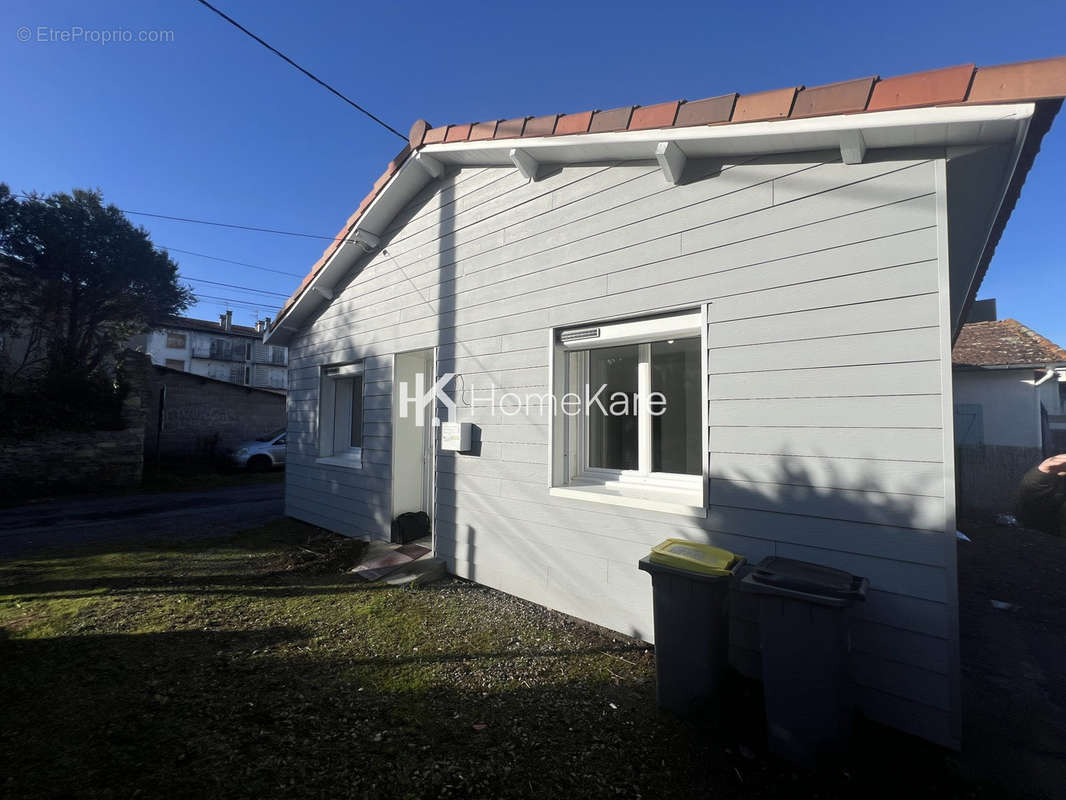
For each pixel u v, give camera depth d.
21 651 3.51
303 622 4.08
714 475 3.32
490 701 2.92
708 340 3.40
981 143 2.54
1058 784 2.27
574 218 4.26
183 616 4.19
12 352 13.12
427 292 5.75
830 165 2.96
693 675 2.71
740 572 2.88
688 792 2.20
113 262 13.77
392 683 3.13
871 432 2.74
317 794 2.15
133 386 13.31
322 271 6.96
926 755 2.43
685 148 3.38
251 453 15.80
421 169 5.57
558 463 4.33
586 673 3.25
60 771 2.26
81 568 5.59
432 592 4.77
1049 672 3.44
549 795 2.17
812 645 2.32
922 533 2.56
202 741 2.51
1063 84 2.12
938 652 2.50
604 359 4.42
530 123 4.22
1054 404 14.01
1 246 12.52
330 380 7.75
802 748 2.34
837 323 2.88
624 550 3.78
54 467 11.59
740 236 3.29
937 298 2.57
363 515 6.57
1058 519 8.13
